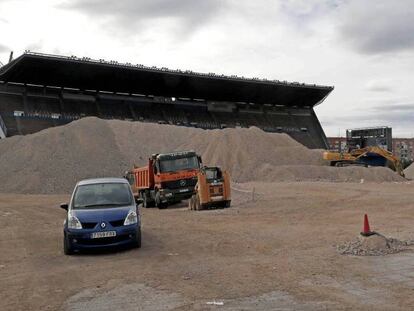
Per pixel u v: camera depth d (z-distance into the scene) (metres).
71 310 6.81
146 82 85.44
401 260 9.59
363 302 6.73
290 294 7.27
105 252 11.77
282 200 25.50
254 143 53.88
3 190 42.66
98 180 13.24
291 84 95.69
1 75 75.62
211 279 8.43
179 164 25.92
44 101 79.38
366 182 40.56
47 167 45.78
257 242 12.62
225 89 92.69
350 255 10.29
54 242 13.95
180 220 18.88
